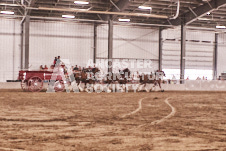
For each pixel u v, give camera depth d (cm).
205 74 3859
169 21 3500
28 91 1873
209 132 617
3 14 2922
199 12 2980
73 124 691
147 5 2928
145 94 1870
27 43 2877
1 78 3095
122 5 2670
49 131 606
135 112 922
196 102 1315
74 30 3359
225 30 3716
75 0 2722
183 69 3269
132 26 3594
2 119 751
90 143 505
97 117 805
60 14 3209
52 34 3278
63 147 476
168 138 552
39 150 458
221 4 2681
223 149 479
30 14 3153
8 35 3119
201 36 3862
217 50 3906
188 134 593
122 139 538
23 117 786
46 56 3259
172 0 2448
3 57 3106
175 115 870
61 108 991
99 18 3369
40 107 1009
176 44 3756
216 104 1229
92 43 3425
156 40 3694
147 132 605
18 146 481
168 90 2652
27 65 2872
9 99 1294
